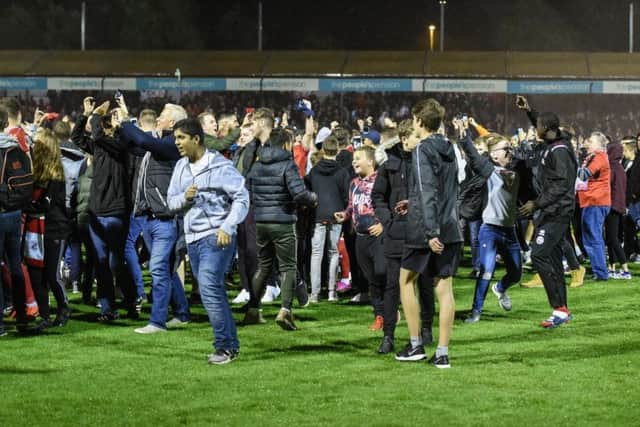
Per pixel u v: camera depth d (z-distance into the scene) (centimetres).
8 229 1173
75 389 919
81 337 1184
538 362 1037
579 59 4222
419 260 997
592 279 1744
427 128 977
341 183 1479
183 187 1009
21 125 1381
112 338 1176
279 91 4291
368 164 1232
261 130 1269
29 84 4222
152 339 1168
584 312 1378
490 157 1315
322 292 1591
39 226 1227
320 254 1484
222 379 958
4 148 1155
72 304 1455
